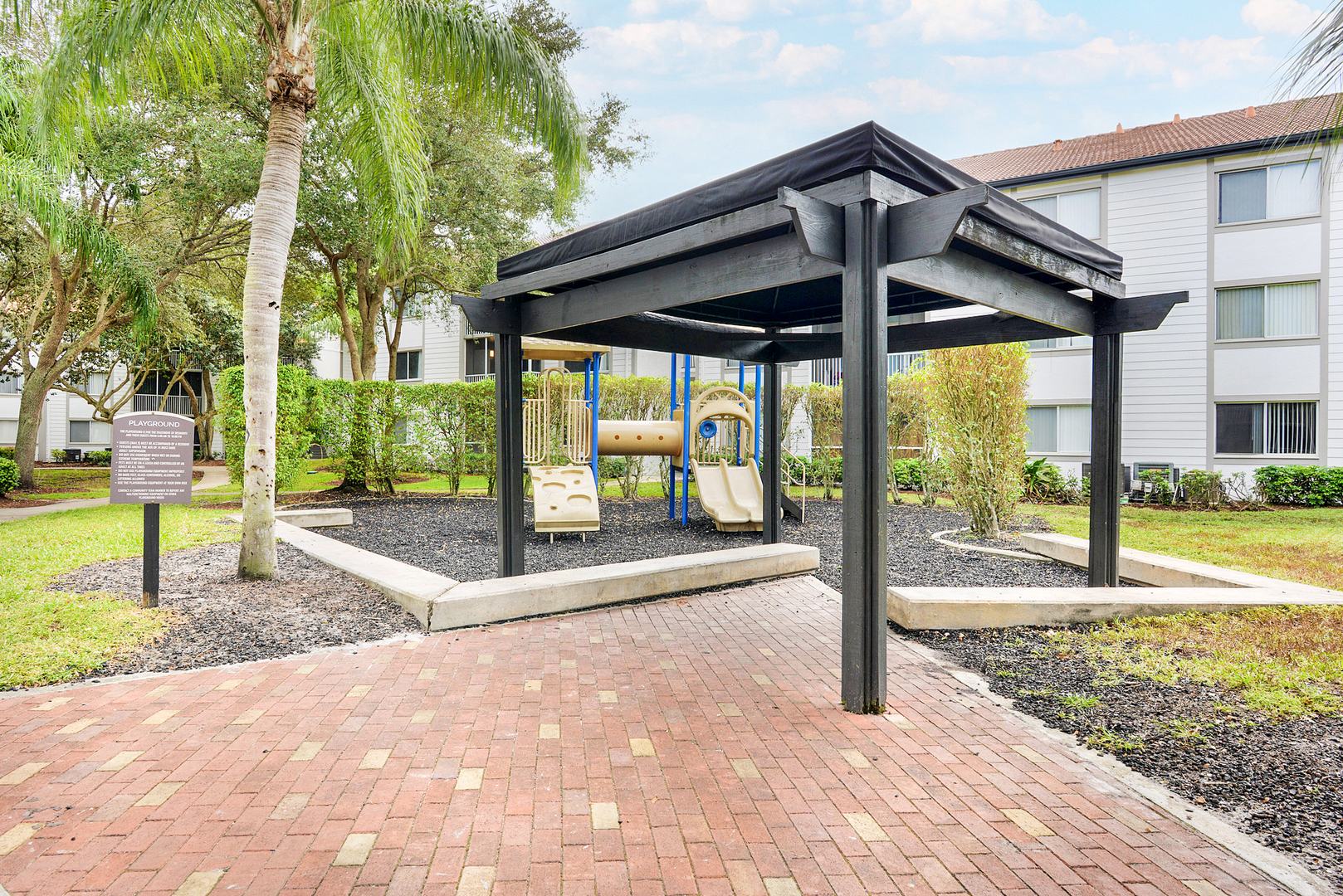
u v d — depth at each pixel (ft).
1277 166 45.60
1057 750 10.00
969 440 28.99
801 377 59.77
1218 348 47.75
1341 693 11.88
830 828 7.93
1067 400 51.78
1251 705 11.48
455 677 12.75
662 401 47.21
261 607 16.79
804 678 12.94
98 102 20.92
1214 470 46.60
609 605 18.12
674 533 30.25
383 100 23.97
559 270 15.80
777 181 11.69
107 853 7.35
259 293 19.27
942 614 15.96
